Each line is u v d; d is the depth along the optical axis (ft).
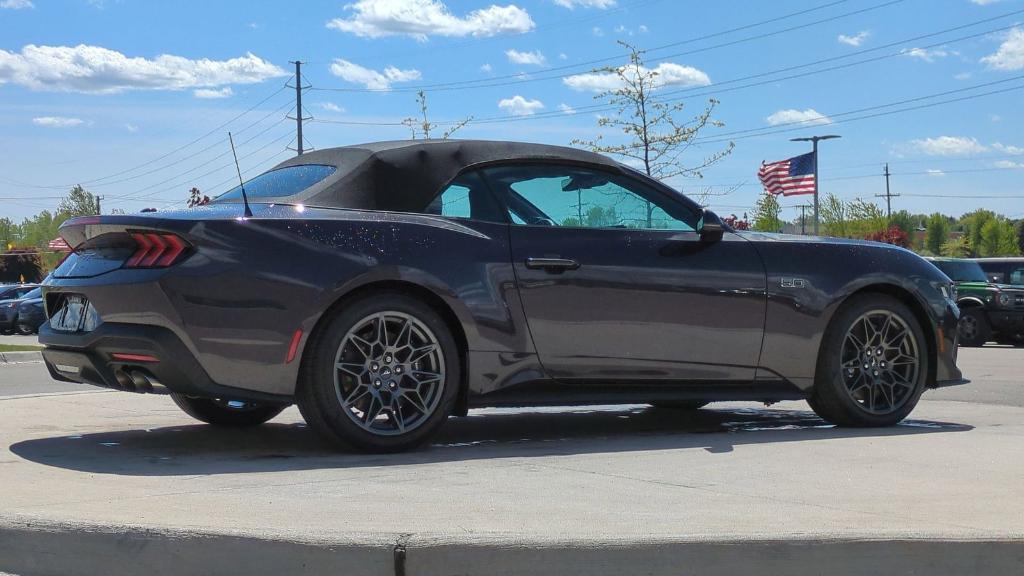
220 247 14.01
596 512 10.67
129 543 9.43
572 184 16.87
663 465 13.85
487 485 12.24
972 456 14.67
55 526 9.68
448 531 9.48
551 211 16.56
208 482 12.34
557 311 16.06
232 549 9.25
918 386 19.13
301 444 16.15
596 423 19.79
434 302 15.49
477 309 15.44
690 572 9.23
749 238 17.98
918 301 19.16
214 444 16.11
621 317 16.51
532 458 14.48
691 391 17.35
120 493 11.50
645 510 10.80
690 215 17.65
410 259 15.01
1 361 46.21
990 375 33.22
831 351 18.35
